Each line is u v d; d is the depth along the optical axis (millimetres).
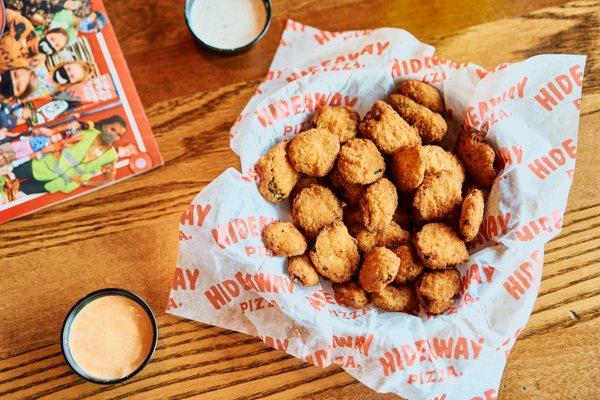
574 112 506
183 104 537
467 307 482
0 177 514
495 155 510
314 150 504
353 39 543
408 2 560
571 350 515
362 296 494
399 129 512
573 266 525
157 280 516
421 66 524
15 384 501
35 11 527
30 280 513
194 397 503
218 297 500
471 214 484
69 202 521
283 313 488
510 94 509
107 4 543
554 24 558
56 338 508
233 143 502
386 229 513
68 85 526
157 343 502
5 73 521
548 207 494
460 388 484
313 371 507
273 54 549
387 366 473
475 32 556
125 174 525
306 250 507
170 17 546
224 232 485
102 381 470
